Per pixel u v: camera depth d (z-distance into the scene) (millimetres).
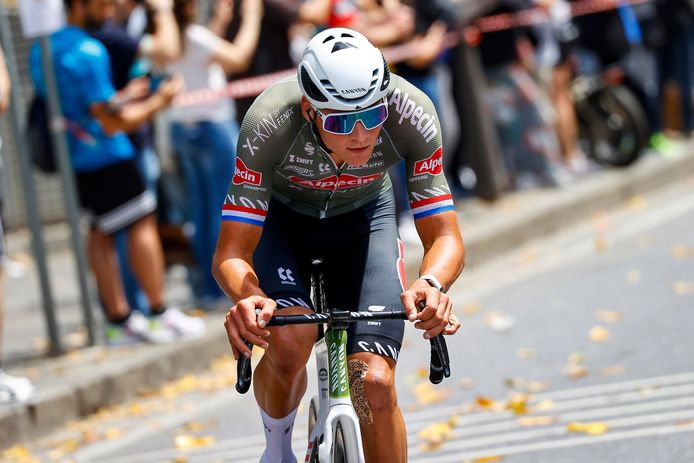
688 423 12492
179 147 18781
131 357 16594
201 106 18422
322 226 10094
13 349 17844
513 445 12570
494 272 21375
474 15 24500
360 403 9078
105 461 13742
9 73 16672
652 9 29281
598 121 27109
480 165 24625
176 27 18094
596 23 26750
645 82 30172
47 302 17031
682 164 28156
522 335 17125
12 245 25891
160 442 14219
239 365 8625
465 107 24672
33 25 16375
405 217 22234
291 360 9320
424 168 9562
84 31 16859
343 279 9883
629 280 19359
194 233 19156
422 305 8758
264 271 9703
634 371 14711
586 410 13453
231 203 9367
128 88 16953
